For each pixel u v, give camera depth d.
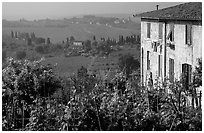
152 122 11.38
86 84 15.54
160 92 15.24
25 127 11.74
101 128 11.23
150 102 14.31
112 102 11.34
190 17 20.00
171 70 23.39
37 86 15.88
